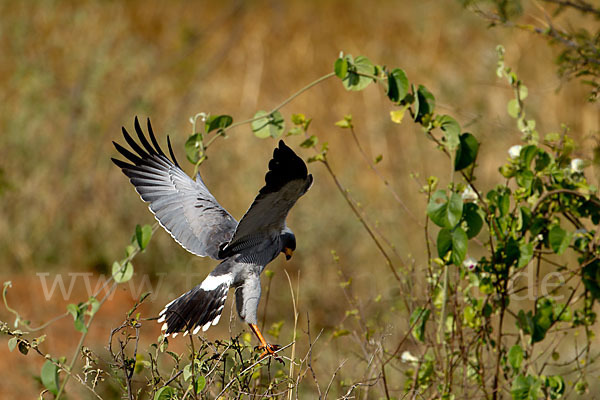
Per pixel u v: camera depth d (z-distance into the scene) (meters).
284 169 6.82
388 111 18.22
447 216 8.18
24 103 16.73
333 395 9.05
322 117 19.39
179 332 7.61
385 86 8.77
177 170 8.88
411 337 9.38
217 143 17.03
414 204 15.20
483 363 8.50
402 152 16.75
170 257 13.74
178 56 21.69
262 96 20.45
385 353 8.97
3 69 18.34
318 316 12.64
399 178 16.00
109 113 17.45
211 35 23.05
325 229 14.07
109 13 21.33
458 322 8.50
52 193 15.08
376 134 17.34
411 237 14.18
